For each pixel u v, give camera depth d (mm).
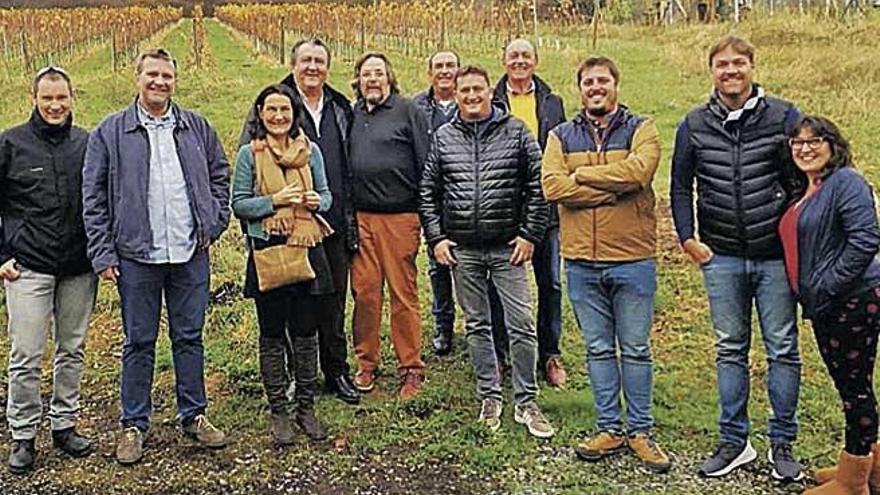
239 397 5449
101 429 5078
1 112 14383
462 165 4785
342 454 4703
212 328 6559
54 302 4645
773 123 4102
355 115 5324
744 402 4391
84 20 28078
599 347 4578
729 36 4160
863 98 12688
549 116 5449
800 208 3963
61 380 4707
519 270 4871
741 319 4312
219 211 4711
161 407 5336
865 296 3869
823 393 5281
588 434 4855
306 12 29516
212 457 4703
